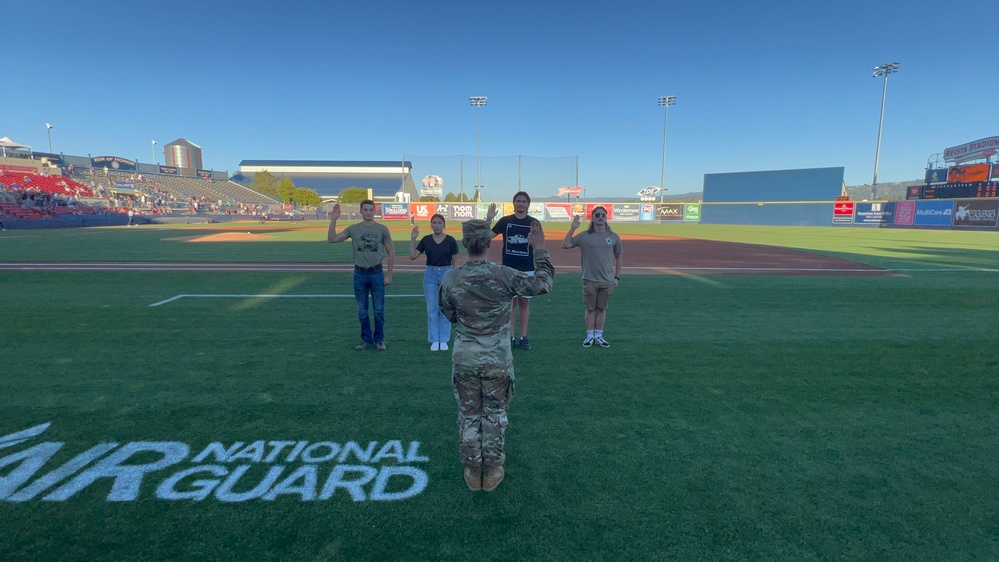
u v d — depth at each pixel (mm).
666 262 16062
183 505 3092
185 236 25984
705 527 2914
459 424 3320
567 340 6809
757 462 3629
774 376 5426
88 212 43094
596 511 3059
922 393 4977
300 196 75688
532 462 3613
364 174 119125
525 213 6199
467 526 2918
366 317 6316
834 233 32500
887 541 2816
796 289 10828
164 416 4312
